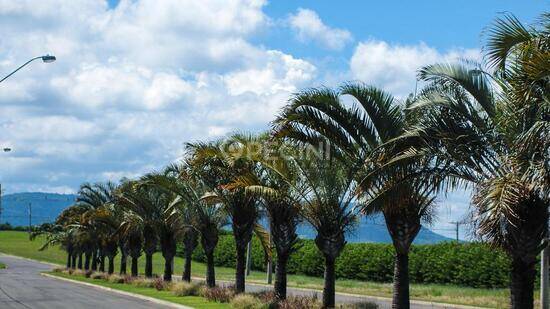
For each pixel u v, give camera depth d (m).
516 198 11.41
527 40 11.22
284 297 22.88
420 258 44.84
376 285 42.94
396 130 16.81
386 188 14.61
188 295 29.92
